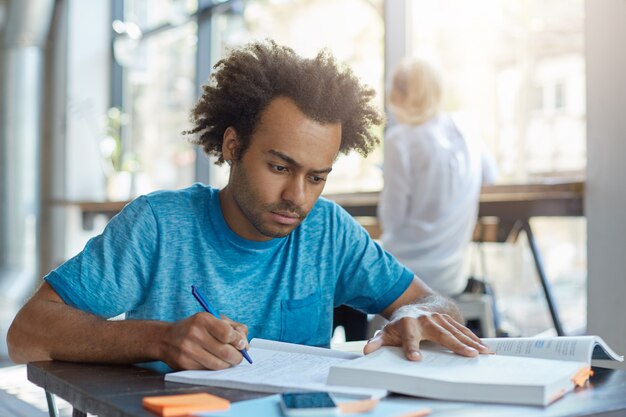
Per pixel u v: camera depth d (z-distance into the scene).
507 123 3.54
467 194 2.74
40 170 6.45
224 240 1.35
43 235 6.60
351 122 1.32
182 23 5.75
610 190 2.43
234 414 0.82
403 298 1.50
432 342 1.15
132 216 1.34
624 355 2.36
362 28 4.21
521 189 2.77
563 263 3.27
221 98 1.29
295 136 1.18
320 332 1.44
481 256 3.28
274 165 1.20
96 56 6.48
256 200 1.22
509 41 3.53
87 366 1.14
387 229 2.81
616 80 2.39
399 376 0.94
